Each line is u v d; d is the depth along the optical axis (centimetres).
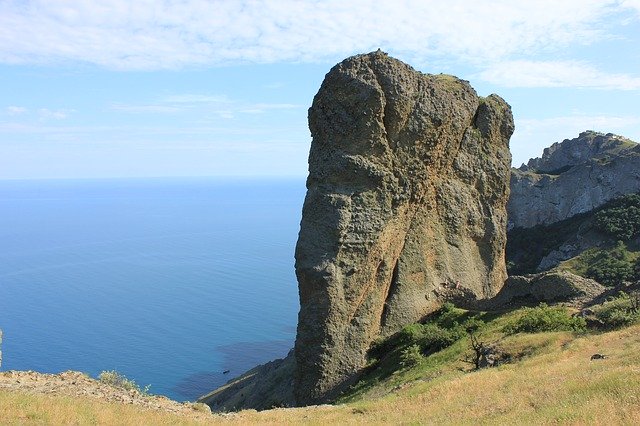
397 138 4322
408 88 4334
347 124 4188
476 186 5194
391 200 4294
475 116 5266
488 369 2719
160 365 12756
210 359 13125
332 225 4100
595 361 2266
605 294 3872
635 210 10800
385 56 4325
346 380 4075
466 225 5072
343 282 4100
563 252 11381
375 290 4328
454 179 5041
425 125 4409
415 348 3778
